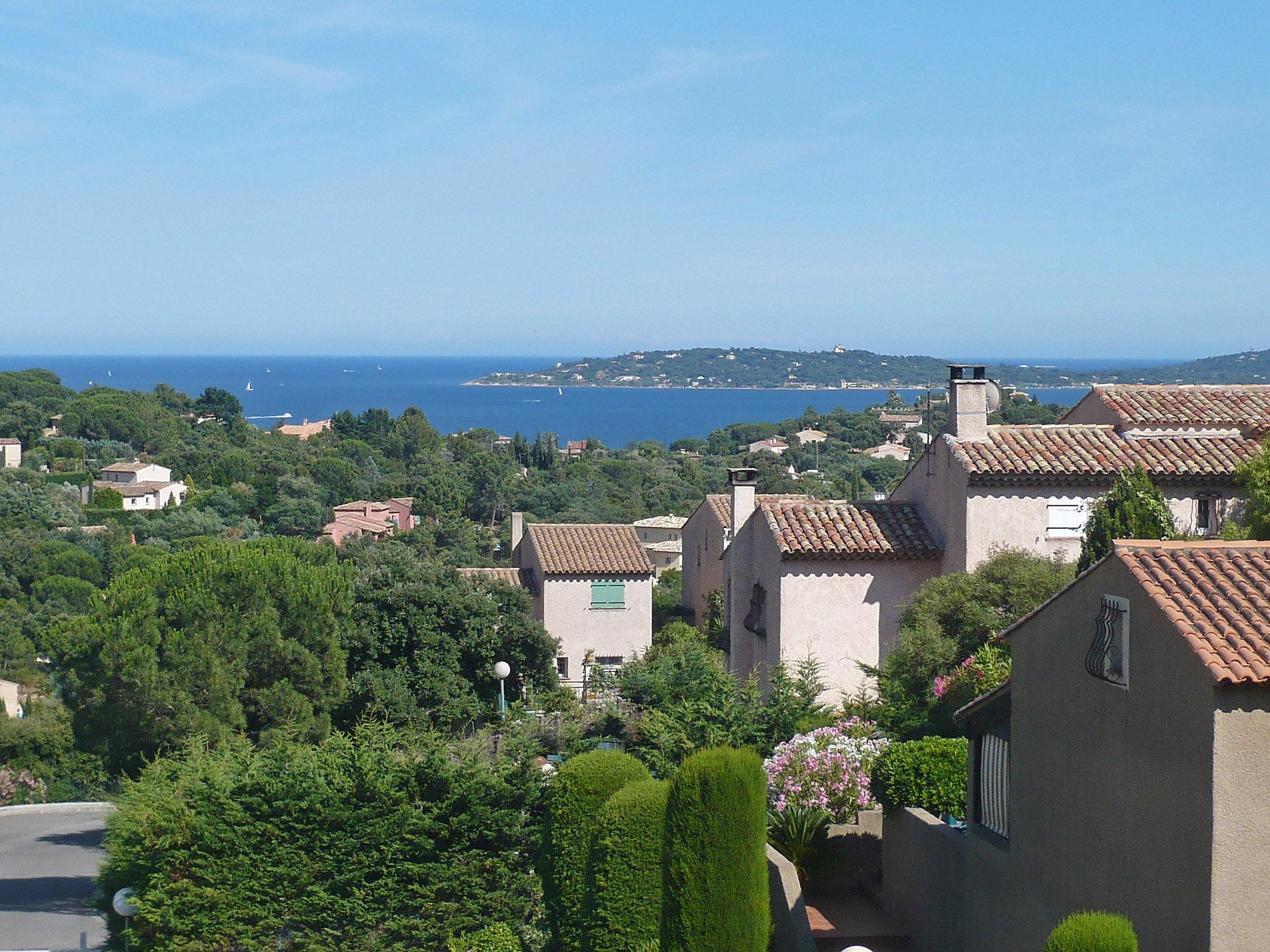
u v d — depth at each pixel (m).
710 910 12.12
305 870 17.03
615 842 13.99
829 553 27.03
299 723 27.02
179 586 28.05
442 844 17.41
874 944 15.97
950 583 23.45
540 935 16.91
